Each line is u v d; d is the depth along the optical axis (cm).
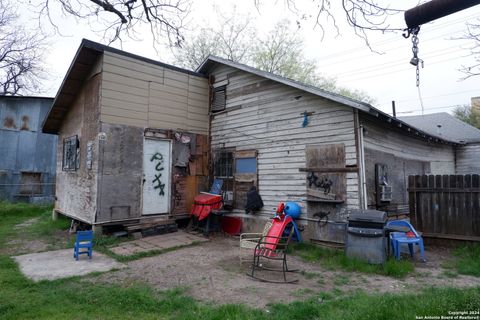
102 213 758
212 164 999
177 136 930
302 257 632
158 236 801
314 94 750
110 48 799
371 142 723
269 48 2053
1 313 347
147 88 870
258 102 881
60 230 882
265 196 838
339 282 474
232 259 608
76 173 893
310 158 748
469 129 1659
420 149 1059
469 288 414
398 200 838
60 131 1105
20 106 1554
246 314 336
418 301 350
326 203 709
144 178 845
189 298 395
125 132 813
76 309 363
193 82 991
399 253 586
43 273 506
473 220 673
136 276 496
